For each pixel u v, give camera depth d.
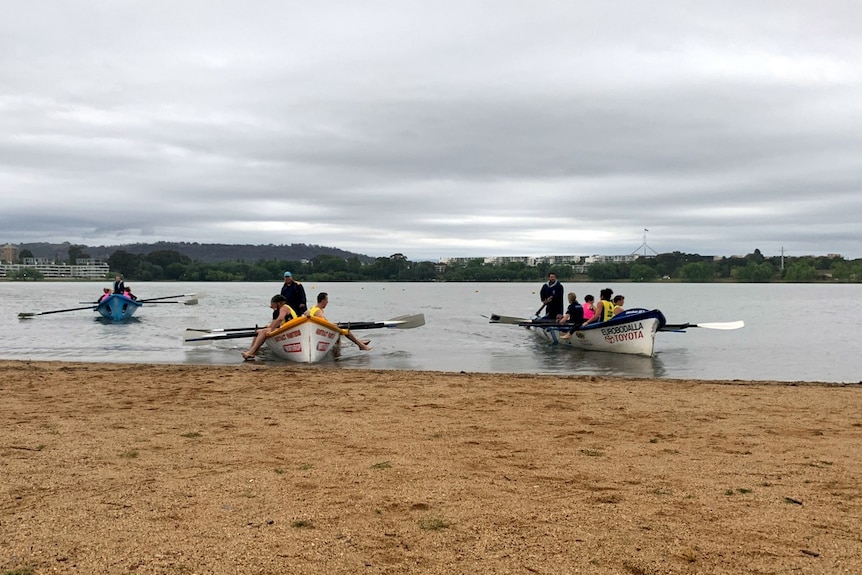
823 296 72.19
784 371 14.34
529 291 89.94
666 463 6.01
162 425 7.59
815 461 6.11
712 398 9.73
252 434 7.13
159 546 3.90
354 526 4.29
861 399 9.70
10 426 7.46
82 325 26.64
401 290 95.69
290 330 15.26
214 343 19.47
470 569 3.67
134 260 148.00
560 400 9.48
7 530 4.14
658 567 3.72
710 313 38.31
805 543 4.07
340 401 9.34
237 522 4.33
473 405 9.06
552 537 4.14
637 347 16.59
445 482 5.32
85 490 5.01
